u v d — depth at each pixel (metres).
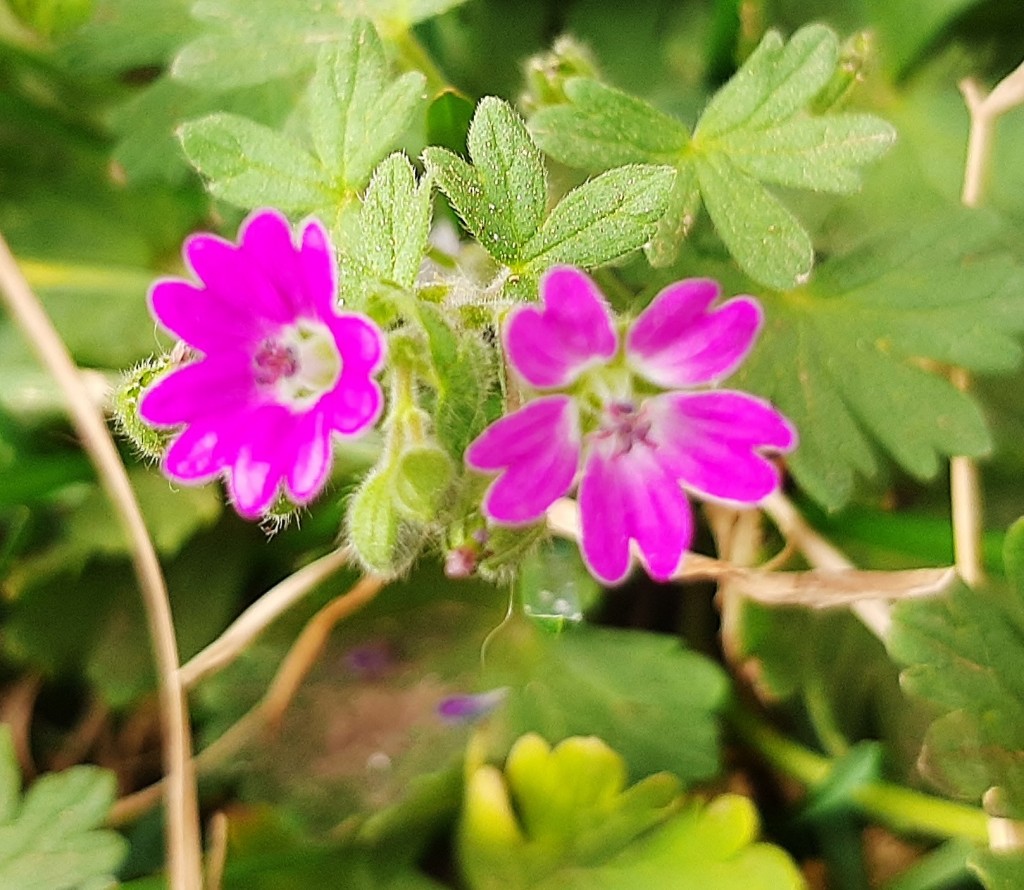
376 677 0.10
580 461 0.08
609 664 0.10
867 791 0.10
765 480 0.08
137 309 0.11
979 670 0.09
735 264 0.10
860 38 0.10
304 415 0.08
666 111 0.11
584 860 0.10
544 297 0.08
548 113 0.10
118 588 0.11
